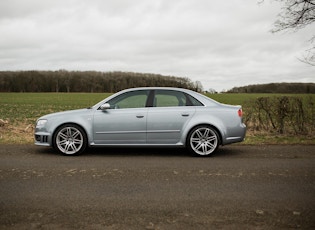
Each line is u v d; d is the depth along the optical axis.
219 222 3.87
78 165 6.83
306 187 5.30
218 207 4.36
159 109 7.96
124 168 6.57
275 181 5.65
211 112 7.95
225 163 7.10
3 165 6.81
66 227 3.71
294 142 10.27
